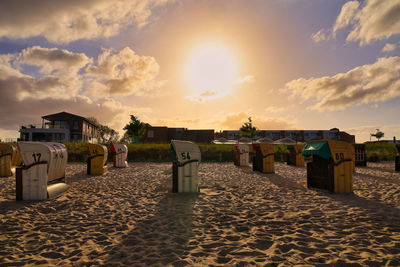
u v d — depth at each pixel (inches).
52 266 103.5
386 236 136.1
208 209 197.9
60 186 262.4
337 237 136.0
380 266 102.2
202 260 108.6
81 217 175.2
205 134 1979.6
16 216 177.2
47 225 157.6
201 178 386.9
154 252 117.0
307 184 302.0
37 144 235.6
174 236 138.2
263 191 276.7
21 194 228.8
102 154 432.5
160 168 546.0
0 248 122.4
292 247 122.6
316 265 103.4
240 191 276.7
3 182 335.9
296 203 219.0
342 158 265.4
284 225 157.9
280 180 364.2
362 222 163.0
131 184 323.6
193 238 135.2
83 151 754.2
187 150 273.7
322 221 165.8
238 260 108.4
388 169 535.5
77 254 115.2
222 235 139.9
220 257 111.4
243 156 621.6
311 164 297.3
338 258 109.6
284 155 805.9
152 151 804.0
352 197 243.8
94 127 2073.1
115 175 419.2
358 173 456.4
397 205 209.8
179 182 269.1
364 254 113.7
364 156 620.4
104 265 104.2
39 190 231.5
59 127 1640.0
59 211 191.0
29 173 230.2
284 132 2410.2
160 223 161.8
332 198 239.3
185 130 1996.8
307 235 139.5
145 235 139.5
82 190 279.3
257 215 181.3
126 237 136.7
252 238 135.1
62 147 283.7
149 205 211.0
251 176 412.5
